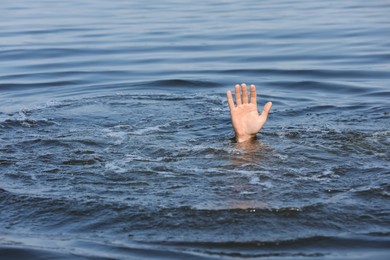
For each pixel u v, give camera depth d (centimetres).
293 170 679
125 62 1316
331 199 609
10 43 1512
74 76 1209
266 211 584
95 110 959
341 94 1060
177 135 820
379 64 1259
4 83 1157
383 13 1902
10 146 777
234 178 661
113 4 2244
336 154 728
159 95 1056
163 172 681
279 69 1234
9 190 642
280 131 825
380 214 580
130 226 568
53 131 848
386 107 962
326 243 535
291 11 1986
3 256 524
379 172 673
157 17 1892
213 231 555
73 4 2256
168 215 581
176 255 519
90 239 549
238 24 1738
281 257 514
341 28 1650
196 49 1425
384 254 516
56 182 662
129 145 774
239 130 785
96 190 639
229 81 1158
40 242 546
